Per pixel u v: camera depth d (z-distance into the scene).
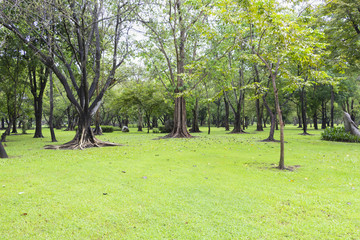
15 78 18.55
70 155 10.14
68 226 3.38
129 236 3.10
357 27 14.49
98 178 5.98
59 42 14.85
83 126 14.04
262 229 3.26
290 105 41.12
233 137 20.23
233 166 7.47
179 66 19.91
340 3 12.99
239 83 27.03
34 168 7.20
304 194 4.66
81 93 14.53
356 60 15.21
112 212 3.83
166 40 19.09
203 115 59.56
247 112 43.75
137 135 25.28
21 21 11.82
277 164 7.75
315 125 37.41
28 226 3.38
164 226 3.37
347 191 4.79
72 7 12.64
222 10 7.04
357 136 15.39
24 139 20.27
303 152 10.49
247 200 4.36
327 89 31.36
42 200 4.35
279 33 6.34
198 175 6.29
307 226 3.33
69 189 5.03
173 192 4.82
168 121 31.83
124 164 7.88
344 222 3.43
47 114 47.50
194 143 14.91
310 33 6.71
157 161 8.45
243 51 12.95
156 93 30.23
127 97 30.33
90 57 17.02
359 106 36.72
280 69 7.44
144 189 5.02
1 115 26.03
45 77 22.66
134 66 24.31
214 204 4.17
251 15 6.51
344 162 7.80
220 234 3.13
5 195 4.62
